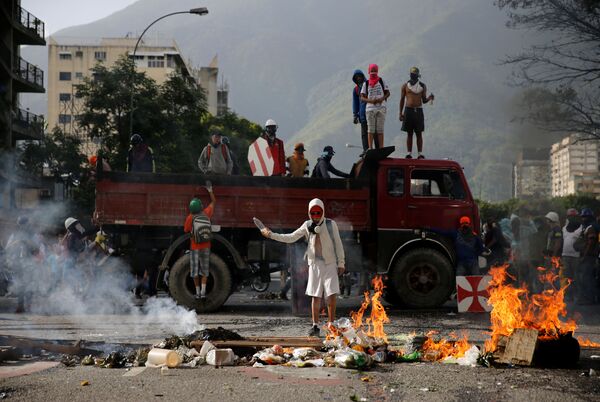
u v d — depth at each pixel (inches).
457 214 556.4
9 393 229.3
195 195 535.5
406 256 542.9
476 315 502.0
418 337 327.0
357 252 552.7
